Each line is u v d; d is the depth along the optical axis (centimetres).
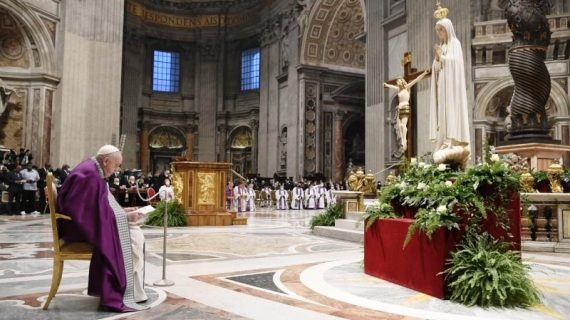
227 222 1220
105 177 399
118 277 365
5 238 832
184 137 3394
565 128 1423
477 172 444
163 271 472
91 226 368
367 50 1984
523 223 773
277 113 2936
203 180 1212
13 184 1385
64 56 1658
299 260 632
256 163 3186
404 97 1102
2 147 1533
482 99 1511
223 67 3403
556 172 823
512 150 1006
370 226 524
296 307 375
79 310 362
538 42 996
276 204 2378
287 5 2834
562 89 1438
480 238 412
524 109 996
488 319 343
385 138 1841
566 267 572
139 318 343
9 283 461
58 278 371
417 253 438
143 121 3253
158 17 3344
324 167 2678
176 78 3428
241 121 3341
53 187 377
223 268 562
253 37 3303
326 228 965
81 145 1708
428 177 512
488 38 1510
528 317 350
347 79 2777
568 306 382
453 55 602
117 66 1814
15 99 1603
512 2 1007
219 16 3400
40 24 1595
